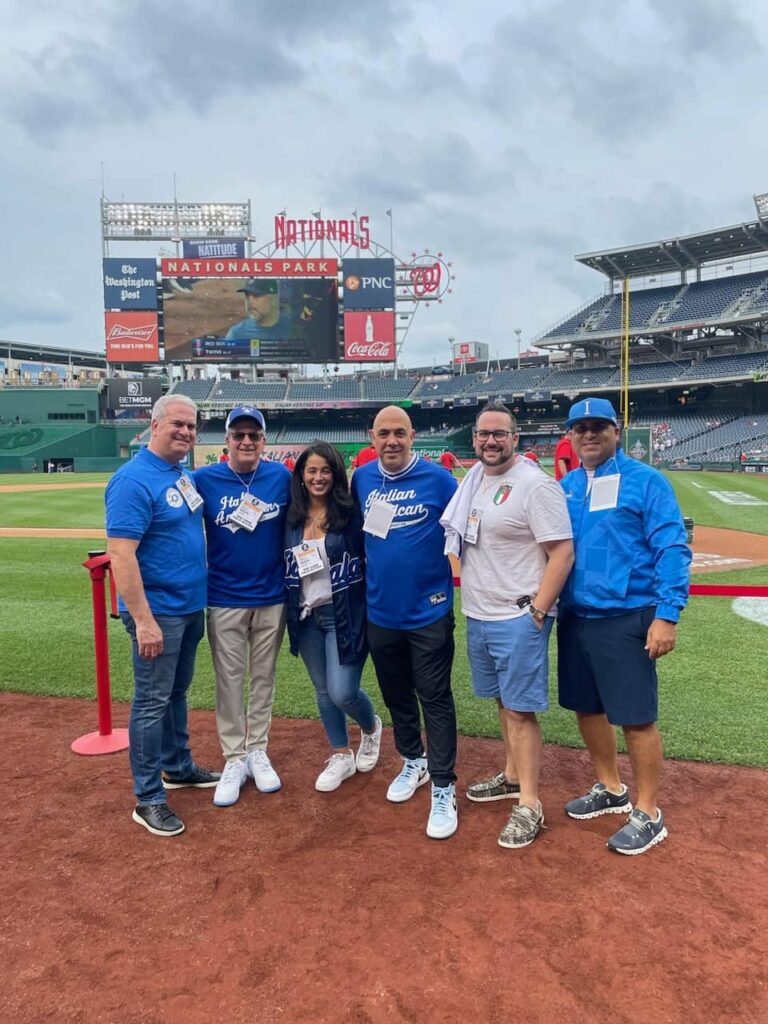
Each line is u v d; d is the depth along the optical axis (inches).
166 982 83.4
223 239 1889.8
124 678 206.8
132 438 2027.6
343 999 80.2
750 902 97.5
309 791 135.9
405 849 113.2
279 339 1793.8
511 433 114.9
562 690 122.3
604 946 88.6
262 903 98.8
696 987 81.5
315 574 130.6
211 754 156.3
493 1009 78.4
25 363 3095.5
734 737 156.7
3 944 90.8
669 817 122.8
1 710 181.9
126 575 114.3
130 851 113.8
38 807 129.6
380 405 2063.2
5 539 509.4
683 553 108.3
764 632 247.6
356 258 1768.0
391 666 127.8
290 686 201.0
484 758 150.9
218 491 132.4
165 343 1776.6
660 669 205.0
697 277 2012.8
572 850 112.0
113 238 2044.8
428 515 122.4
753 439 1633.9
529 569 115.3
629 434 1038.4
